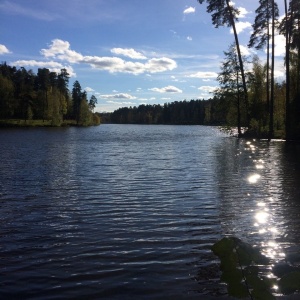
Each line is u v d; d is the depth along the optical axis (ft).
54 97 375.45
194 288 18.30
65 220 30.91
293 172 58.70
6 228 28.68
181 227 28.63
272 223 29.53
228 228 28.25
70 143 143.02
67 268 20.88
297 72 134.31
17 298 17.48
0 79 339.36
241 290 8.02
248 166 66.74
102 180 52.11
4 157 86.69
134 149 112.06
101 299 17.33
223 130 166.30
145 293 17.87
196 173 58.49
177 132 279.08
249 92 156.35
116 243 24.99
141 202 37.65
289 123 130.82
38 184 48.70
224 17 134.72
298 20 123.95
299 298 16.14
